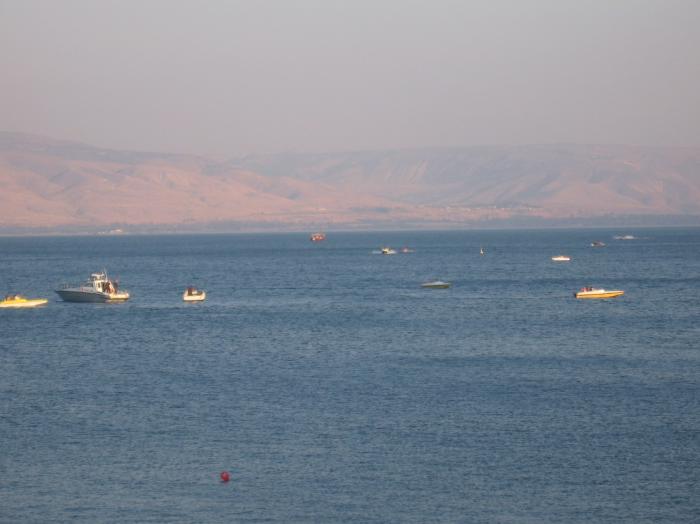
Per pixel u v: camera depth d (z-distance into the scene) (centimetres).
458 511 19100
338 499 19725
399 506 19350
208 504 19525
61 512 19162
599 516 18825
